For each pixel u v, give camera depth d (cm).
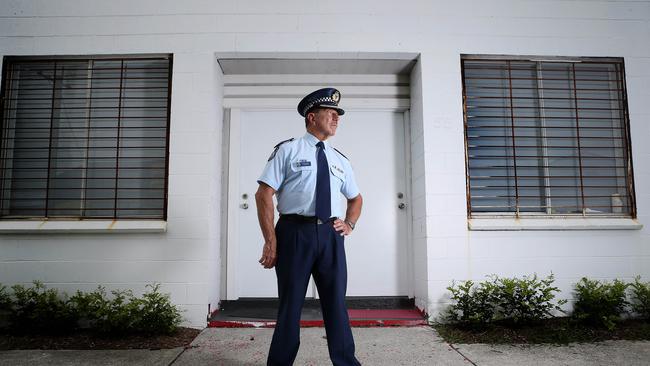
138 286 321
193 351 263
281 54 351
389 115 397
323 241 195
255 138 391
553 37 361
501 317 307
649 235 347
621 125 366
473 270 335
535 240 340
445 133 347
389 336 296
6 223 322
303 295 193
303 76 389
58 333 295
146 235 326
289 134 391
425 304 338
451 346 273
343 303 195
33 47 344
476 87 370
